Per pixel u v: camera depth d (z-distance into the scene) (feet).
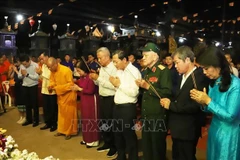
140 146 12.56
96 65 15.76
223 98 5.74
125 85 9.34
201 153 11.72
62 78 13.82
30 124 16.92
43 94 15.60
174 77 12.82
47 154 11.82
